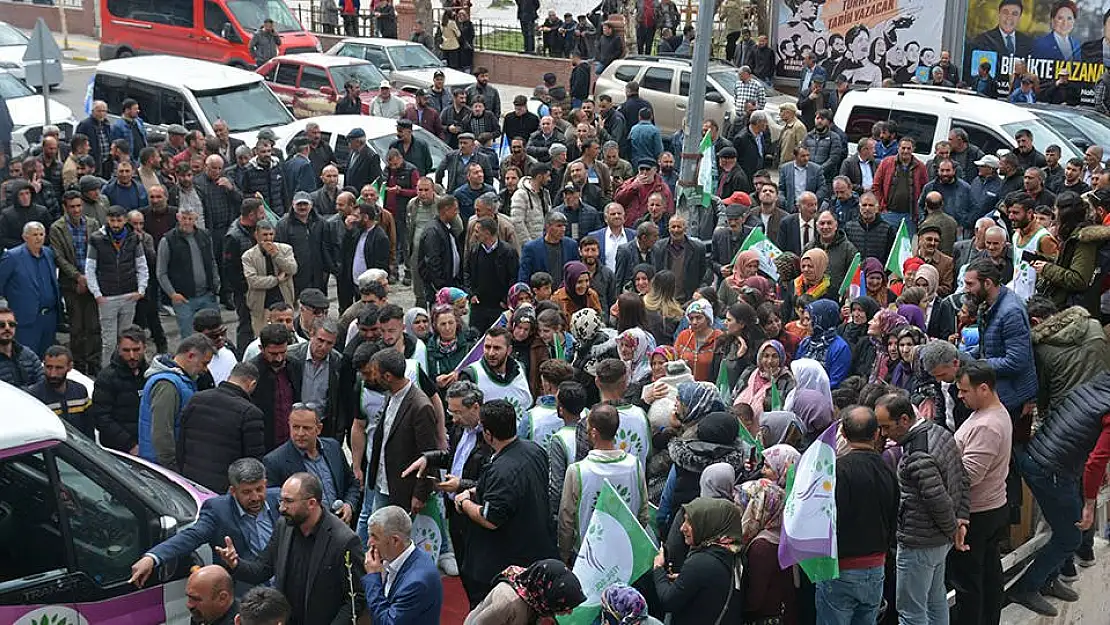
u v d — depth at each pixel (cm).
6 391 654
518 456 703
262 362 877
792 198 1633
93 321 1268
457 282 1336
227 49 2878
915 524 718
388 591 617
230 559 653
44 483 618
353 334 1010
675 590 643
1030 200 1147
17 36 3002
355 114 2238
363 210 1345
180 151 1727
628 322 1001
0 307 949
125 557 645
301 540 649
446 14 3281
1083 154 1745
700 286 1217
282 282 1263
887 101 1873
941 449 728
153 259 1282
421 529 797
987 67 2586
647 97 2506
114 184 1455
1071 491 838
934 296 1084
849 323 1006
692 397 756
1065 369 872
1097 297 1005
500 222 1340
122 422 908
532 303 1064
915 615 735
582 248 1175
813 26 2817
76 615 618
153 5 2986
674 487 730
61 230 1243
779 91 2895
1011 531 941
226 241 1273
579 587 568
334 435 895
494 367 870
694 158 1229
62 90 3120
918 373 884
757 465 733
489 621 561
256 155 1577
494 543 704
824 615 708
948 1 2605
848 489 688
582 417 789
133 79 2047
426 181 1389
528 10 3350
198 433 800
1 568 602
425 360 941
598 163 1548
